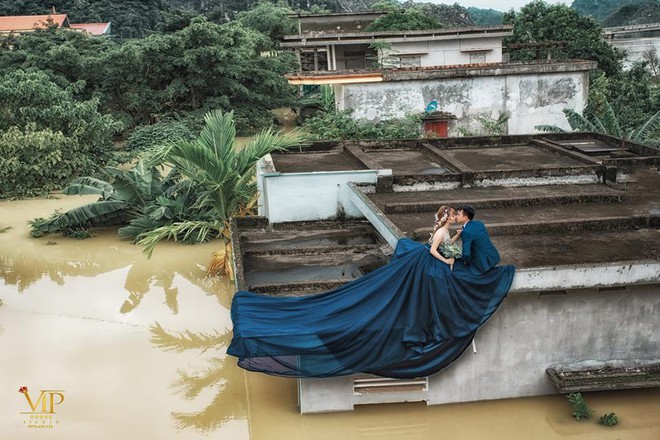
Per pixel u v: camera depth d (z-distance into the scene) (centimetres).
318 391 800
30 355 1016
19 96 2070
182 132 2552
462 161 1259
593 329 791
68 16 7419
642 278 738
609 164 1142
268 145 1313
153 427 822
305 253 1007
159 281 1346
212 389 919
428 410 806
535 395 813
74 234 1630
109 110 2931
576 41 3362
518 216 940
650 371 792
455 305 732
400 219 943
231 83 2989
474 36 2969
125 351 1033
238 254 916
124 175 1592
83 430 812
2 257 1490
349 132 1853
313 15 4066
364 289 754
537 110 2030
